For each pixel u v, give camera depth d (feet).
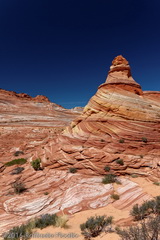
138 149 52.16
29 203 31.60
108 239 17.95
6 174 50.19
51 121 159.33
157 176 40.60
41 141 96.99
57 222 24.38
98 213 27.09
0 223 25.98
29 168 53.11
